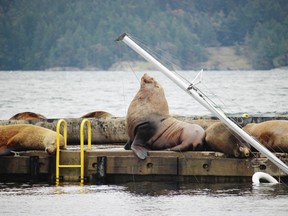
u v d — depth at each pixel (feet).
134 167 177.99
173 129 182.80
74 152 179.73
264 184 172.14
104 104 393.70
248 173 174.60
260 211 148.97
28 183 179.42
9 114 332.39
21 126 185.57
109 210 151.94
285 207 151.33
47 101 417.49
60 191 169.27
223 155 176.24
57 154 180.14
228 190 167.02
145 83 187.32
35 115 223.92
